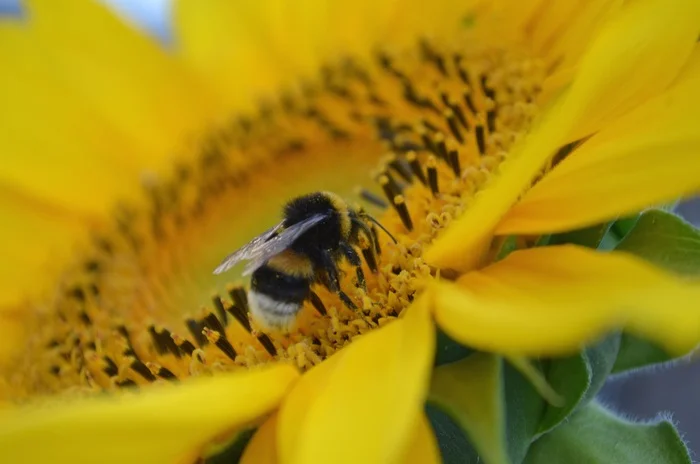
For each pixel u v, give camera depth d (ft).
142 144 0.58
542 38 0.50
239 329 0.47
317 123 0.56
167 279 0.56
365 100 0.55
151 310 0.55
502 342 0.34
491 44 0.51
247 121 0.58
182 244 0.57
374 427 0.35
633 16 0.39
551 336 0.33
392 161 0.49
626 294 0.33
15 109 0.57
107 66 0.58
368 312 0.44
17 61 0.57
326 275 0.45
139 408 0.34
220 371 0.46
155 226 0.57
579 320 0.33
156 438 0.35
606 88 0.39
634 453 0.44
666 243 0.41
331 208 0.46
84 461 0.34
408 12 0.55
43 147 0.57
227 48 0.59
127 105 0.58
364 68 0.55
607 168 0.39
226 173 0.58
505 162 0.44
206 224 0.57
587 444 0.43
